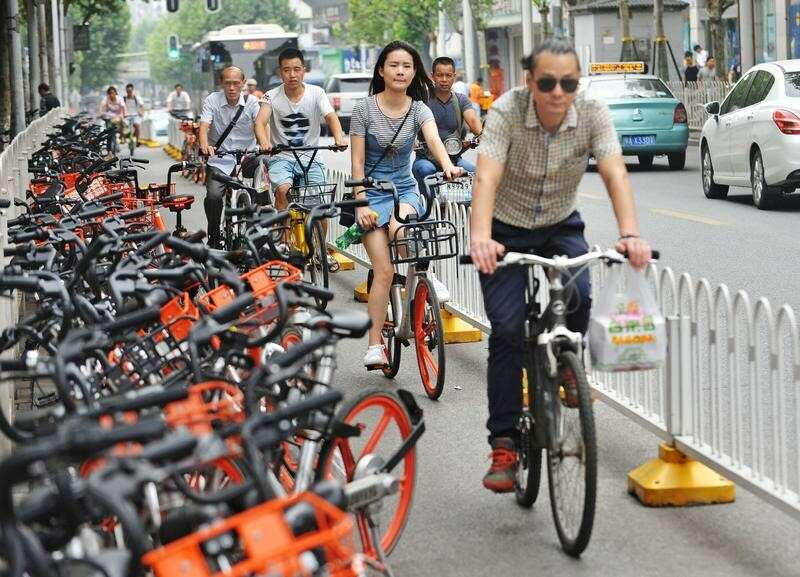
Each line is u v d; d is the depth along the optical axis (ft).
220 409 15.46
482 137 21.01
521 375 21.50
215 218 48.98
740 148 67.46
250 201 42.47
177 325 20.51
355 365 34.60
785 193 68.03
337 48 379.35
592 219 64.18
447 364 34.40
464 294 36.58
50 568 11.93
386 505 19.57
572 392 19.52
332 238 52.85
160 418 12.80
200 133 49.37
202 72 190.19
